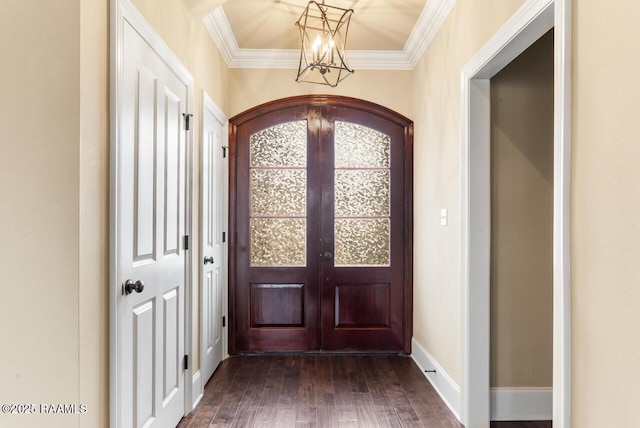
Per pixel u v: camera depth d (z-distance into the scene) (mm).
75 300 1431
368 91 3877
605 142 1305
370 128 3885
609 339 1286
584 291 1404
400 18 3146
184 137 2520
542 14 1642
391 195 3869
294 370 3393
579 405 1431
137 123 1850
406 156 3850
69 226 1431
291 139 3879
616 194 1259
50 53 1431
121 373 1697
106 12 1610
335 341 3850
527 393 2541
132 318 1816
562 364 1488
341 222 3887
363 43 3617
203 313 2902
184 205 2525
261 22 3215
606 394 1301
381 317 3875
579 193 1433
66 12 1432
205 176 3006
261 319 3855
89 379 1503
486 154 2463
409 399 2824
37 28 1432
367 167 3883
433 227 3197
